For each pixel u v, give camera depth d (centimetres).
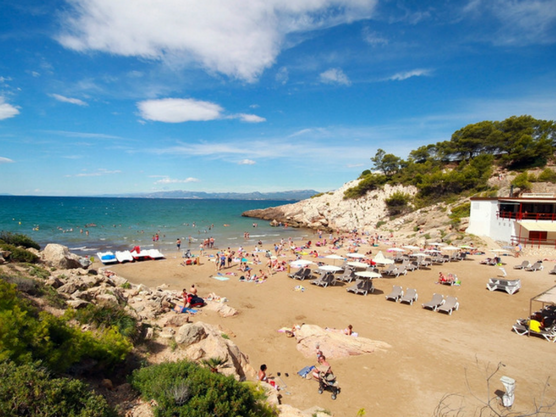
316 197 8638
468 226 4175
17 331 610
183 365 717
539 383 1052
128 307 1248
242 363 1110
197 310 1692
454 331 1491
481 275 2578
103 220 7506
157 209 13050
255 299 1980
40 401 468
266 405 738
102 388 689
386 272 2644
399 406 939
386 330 1502
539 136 6278
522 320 1545
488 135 6562
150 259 3219
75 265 1648
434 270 2778
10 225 6109
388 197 6850
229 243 4678
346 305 1877
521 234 3494
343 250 3941
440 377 1094
